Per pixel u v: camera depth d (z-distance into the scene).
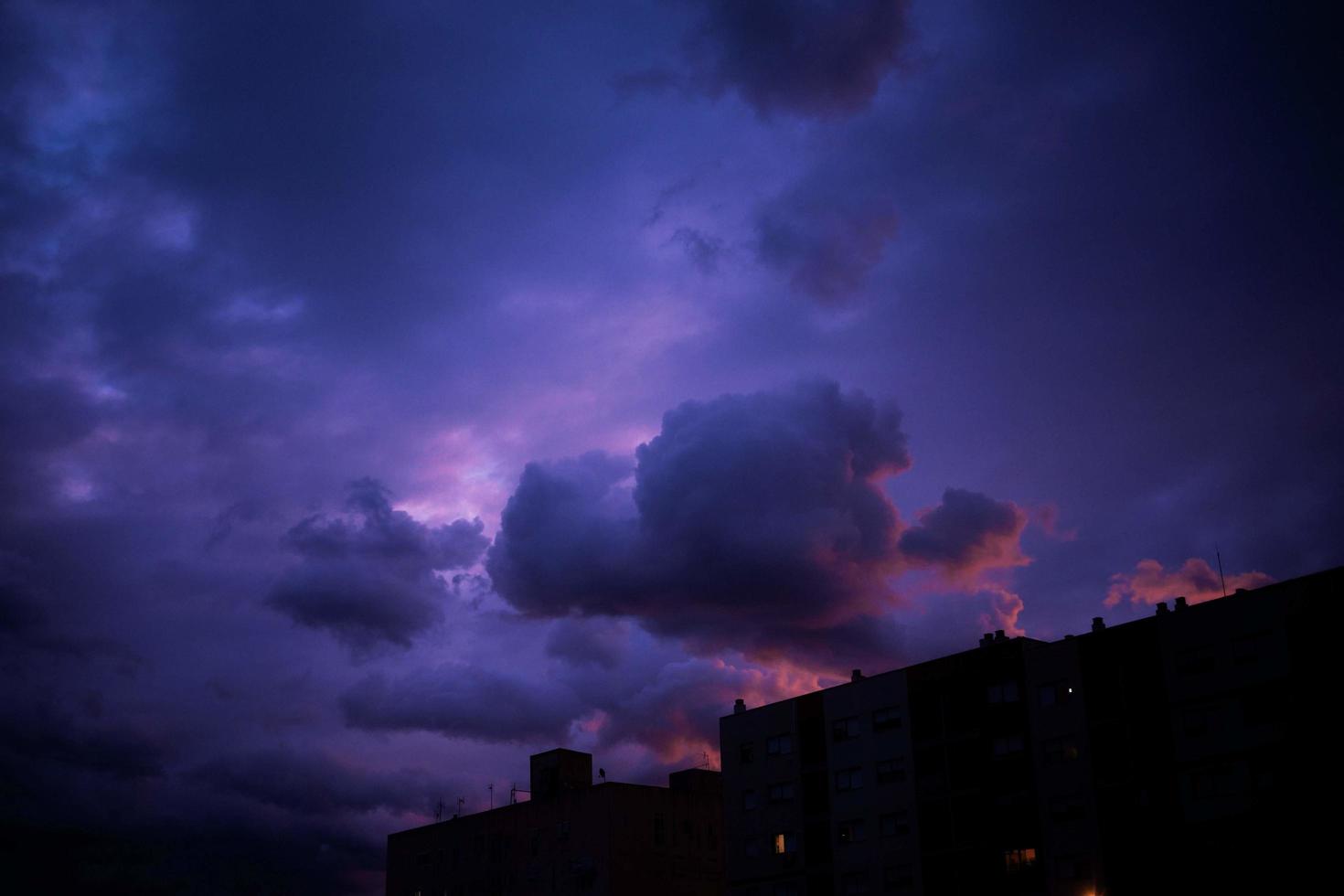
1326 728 69.44
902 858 87.31
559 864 110.75
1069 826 78.88
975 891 82.56
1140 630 78.88
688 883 110.56
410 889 125.19
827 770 94.12
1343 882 66.81
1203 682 75.06
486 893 116.69
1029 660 84.06
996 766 83.81
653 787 111.69
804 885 92.88
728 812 99.75
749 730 100.44
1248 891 70.06
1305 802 69.12
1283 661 71.94
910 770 88.81
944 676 88.81
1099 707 79.44
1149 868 74.38
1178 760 74.88
